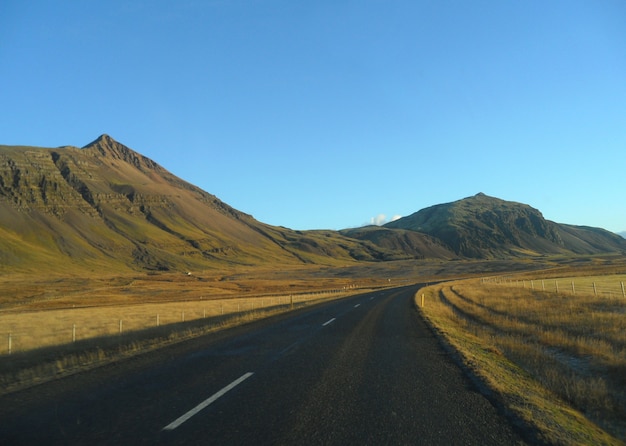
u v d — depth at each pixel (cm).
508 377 959
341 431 596
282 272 16738
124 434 578
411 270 15500
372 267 17288
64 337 2156
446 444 553
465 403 736
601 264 13512
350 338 1558
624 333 1545
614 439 630
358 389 829
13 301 6794
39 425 612
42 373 968
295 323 2086
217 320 2217
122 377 920
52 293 8156
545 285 5284
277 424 622
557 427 621
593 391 879
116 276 13975
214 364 1071
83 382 873
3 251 15900
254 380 898
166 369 1007
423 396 781
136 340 1476
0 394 780
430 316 2334
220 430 595
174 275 14850
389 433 590
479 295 3994
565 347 1423
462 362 1092
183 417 650
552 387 916
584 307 2403
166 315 3431
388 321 2139
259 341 1482
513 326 1919
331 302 3775
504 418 656
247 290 8569
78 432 585
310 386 849
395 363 1092
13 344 1950
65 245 19600
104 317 3484
